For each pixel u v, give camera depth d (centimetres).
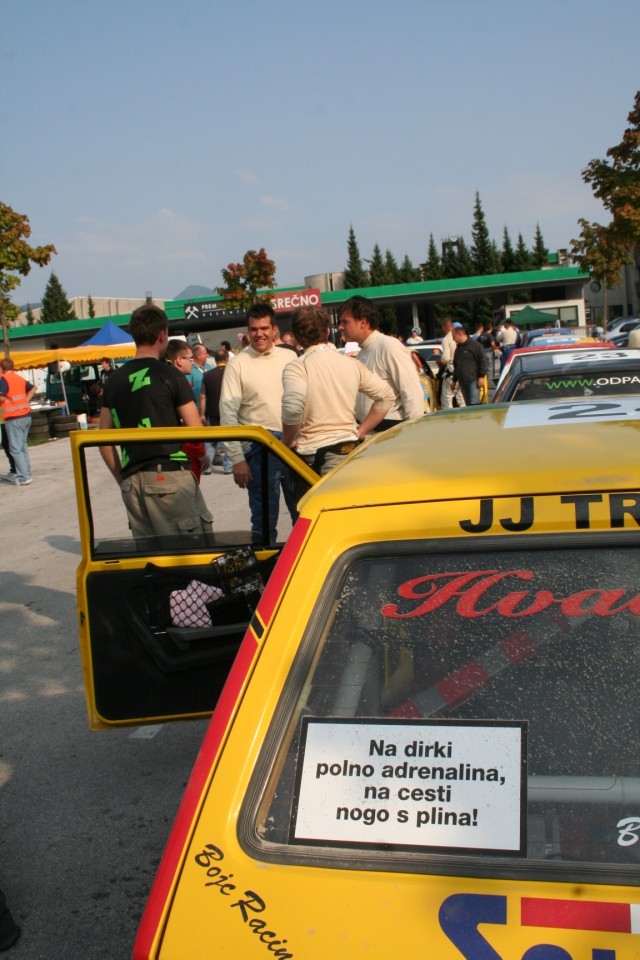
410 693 160
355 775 154
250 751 156
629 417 220
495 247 9125
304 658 163
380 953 137
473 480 171
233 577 346
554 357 679
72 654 570
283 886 144
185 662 345
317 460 541
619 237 2592
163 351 500
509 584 163
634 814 145
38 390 3478
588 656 158
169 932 143
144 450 421
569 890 139
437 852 146
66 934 299
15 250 2095
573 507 163
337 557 169
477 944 136
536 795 149
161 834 356
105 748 435
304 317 534
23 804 386
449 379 1556
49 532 962
